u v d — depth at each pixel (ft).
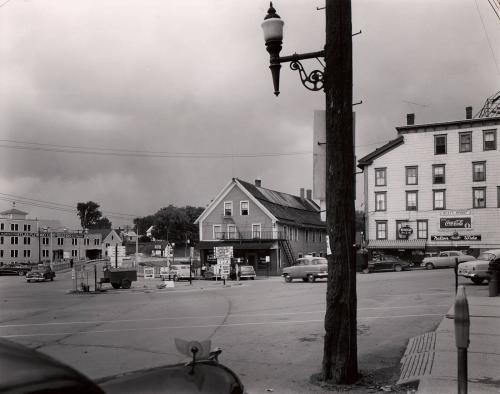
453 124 155.53
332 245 22.22
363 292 71.10
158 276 201.36
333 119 22.34
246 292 85.87
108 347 33.96
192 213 458.09
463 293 16.21
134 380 10.74
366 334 35.86
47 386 6.31
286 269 117.08
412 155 160.25
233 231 187.62
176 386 10.60
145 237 482.28
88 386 6.93
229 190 189.57
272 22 23.44
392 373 24.07
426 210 157.79
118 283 115.85
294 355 28.94
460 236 153.48
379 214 162.91
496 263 58.03
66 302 78.59
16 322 51.01
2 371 6.18
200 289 105.29
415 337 33.35
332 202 22.18
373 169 164.76
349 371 22.15
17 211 355.36
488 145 152.05
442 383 20.51
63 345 35.37
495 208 150.51
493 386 20.06
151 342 35.45
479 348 27.35
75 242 390.01
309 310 52.44
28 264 275.80
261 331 38.73
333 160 22.22
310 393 20.77
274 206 197.88
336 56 22.45
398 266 140.05
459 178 154.61
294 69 23.47
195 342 11.27
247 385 22.25
